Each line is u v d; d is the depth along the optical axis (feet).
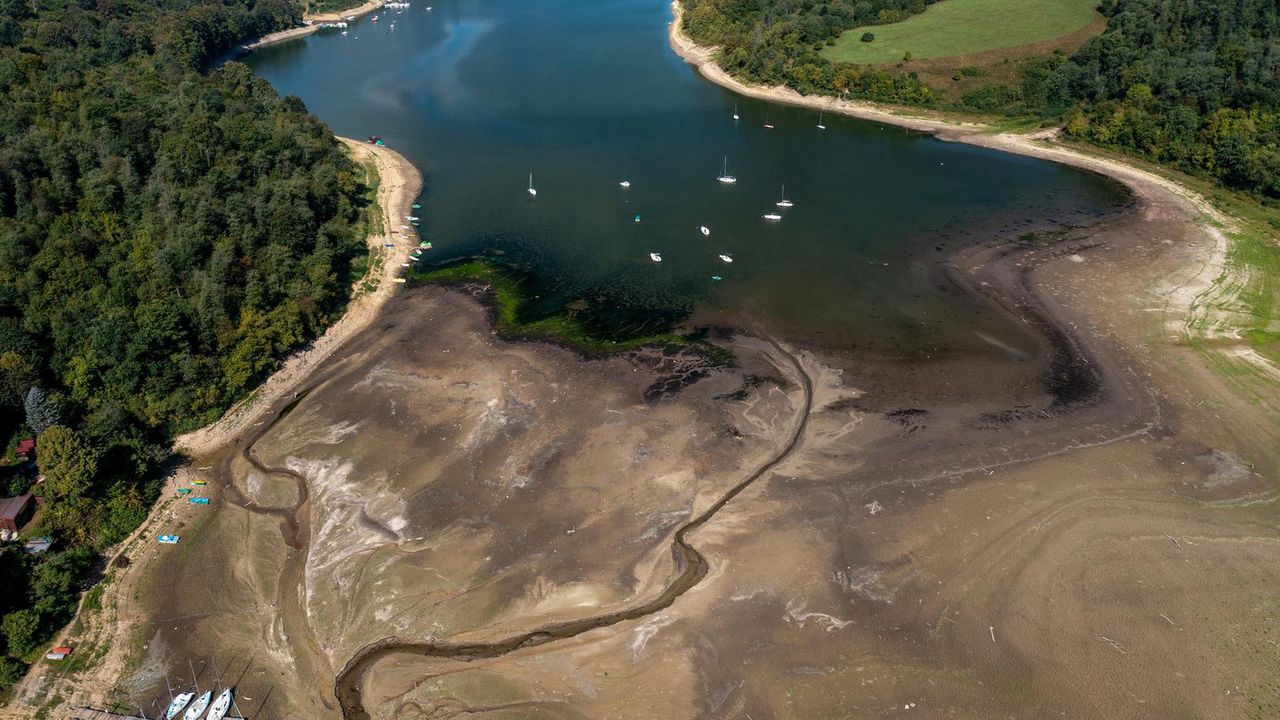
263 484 267.39
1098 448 273.13
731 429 282.97
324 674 207.10
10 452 261.85
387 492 259.19
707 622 216.33
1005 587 224.33
